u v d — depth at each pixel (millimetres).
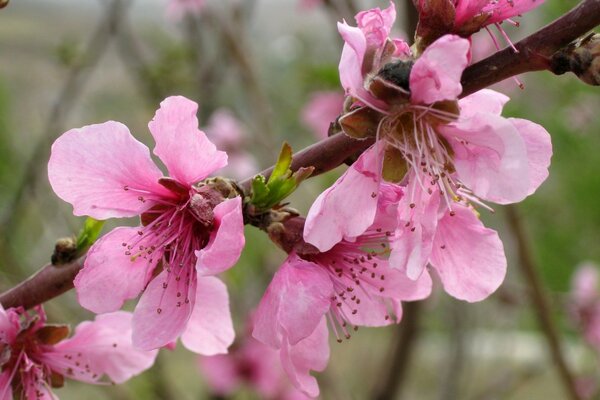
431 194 212
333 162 215
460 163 210
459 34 211
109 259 218
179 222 220
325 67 446
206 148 214
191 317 233
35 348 234
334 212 208
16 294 225
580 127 606
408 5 288
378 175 209
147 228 219
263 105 480
